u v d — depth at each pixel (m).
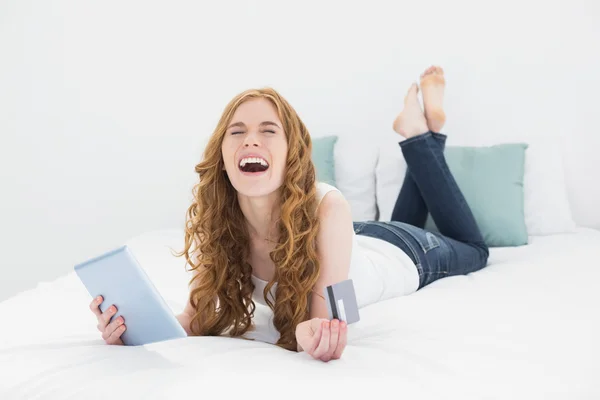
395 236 1.85
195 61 3.23
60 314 1.37
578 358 1.08
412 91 2.17
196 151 3.25
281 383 0.92
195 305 1.37
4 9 3.24
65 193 3.28
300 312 1.29
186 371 0.97
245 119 1.26
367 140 3.06
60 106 3.26
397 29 2.97
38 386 0.96
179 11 3.22
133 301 1.10
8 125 3.27
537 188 2.53
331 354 1.04
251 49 3.19
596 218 2.75
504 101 2.83
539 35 2.76
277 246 1.33
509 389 0.94
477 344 1.10
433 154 2.12
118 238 3.31
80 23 3.23
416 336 1.17
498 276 1.74
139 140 3.28
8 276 3.31
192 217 1.42
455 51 2.89
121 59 3.25
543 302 1.38
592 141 2.72
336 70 3.08
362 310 1.40
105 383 0.94
